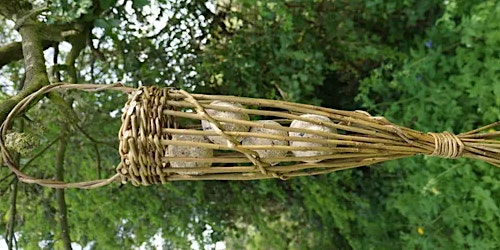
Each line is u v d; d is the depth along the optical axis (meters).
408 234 2.52
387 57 2.48
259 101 0.94
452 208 2.29
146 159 0.91
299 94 2.44
